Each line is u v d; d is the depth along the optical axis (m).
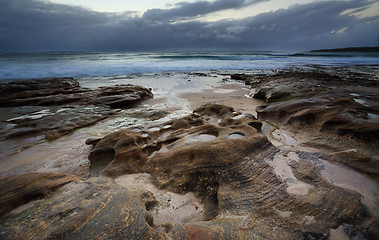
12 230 1.64
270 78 12.61
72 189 2.22
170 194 2.68
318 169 2.81
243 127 3.83
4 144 4.64
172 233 1.70
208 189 2.66
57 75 16.62
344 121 4.27
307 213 2.00
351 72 17.34
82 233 1.60
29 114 6.44
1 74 16.27
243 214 2.08
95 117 6.32
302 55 53.28
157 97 9.65
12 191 2.04
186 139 3.70
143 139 4.11
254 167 2.78
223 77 16.17
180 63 27.23
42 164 3.85
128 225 1.70
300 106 5.46
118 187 2.31
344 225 1.87
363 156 3.06
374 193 2.40
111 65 23.22
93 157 3.90
